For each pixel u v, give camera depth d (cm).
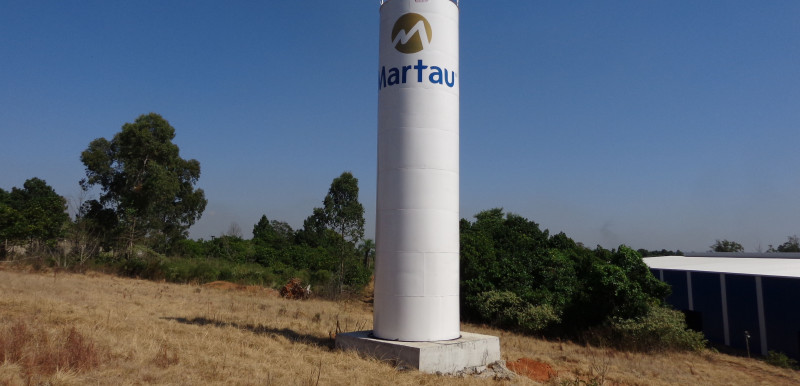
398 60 1511
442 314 1441
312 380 1067
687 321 3262
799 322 2505
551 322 2662
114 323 1480
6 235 4250
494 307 2894
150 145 5859
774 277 2669
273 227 8388
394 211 1464
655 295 2773
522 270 3155
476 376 1368
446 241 1467
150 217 5625
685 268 3475
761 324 2717
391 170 1483
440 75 1505
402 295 1430
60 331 1247
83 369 962
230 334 1539
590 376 1588
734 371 2025
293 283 3581
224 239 5775
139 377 961
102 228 5381
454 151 1519
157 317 1825
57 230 4603
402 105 1489
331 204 5975
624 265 2770
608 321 2528
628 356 2103
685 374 1811
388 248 1464
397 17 1532
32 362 935
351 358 1364
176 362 1103
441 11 1531
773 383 1834
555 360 1823
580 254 3928
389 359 1361
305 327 1930
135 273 4222
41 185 7838
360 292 4200
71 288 2527
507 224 3978
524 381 1377
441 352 1347
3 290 2162
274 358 1273
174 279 4069
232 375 1054
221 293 3244
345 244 4409
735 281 2917
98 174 5831
